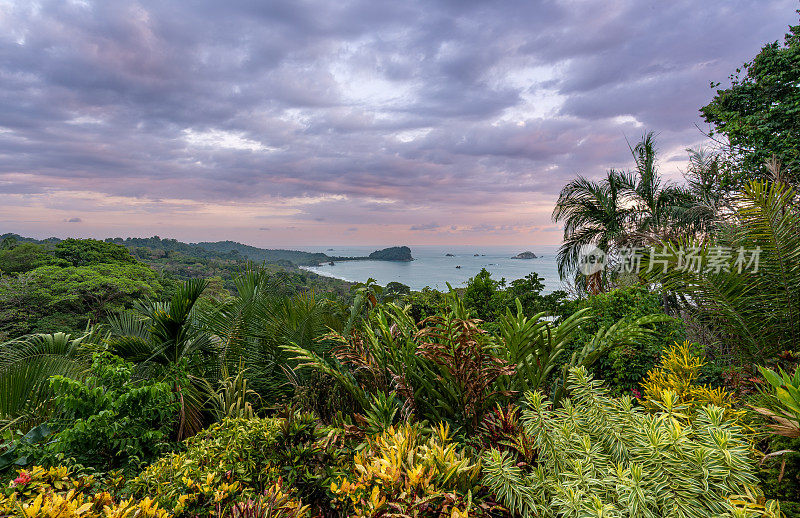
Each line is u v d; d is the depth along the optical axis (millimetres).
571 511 1552
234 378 4355
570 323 3273
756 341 3312
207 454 2150
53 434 2531
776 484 1627
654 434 1678
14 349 3752
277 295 5297
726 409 2309
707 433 1721
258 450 2199
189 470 1999
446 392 3049
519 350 3111
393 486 1694
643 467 1657
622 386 3682
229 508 1784
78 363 3852
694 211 7062
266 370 4797
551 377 3426
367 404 3125
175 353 4180
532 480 1815
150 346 4113
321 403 3801
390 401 2793
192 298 4168
